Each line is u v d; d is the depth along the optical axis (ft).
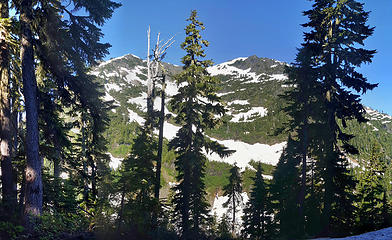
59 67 44.39
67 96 48.24
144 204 50.01
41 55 42.50
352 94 66.03
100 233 39.93
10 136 41.16
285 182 78.84
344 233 59.36
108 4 48.19
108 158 81.35
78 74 52.13
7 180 39.52
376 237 30.04
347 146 64.44
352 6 69.10
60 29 44.62
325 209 62.18
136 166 56.54
